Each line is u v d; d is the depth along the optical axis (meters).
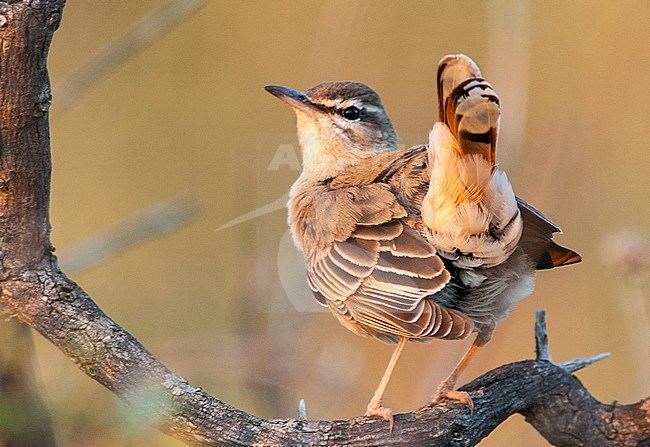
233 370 10.65
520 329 15.45
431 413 7.55
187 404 6.34
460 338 7.43
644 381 9.12
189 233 14.91
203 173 16.09
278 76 16.72
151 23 9.24
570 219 16.45
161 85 16.41
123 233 9.16
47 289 6.16
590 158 16.92
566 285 15.82
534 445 10.86
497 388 7.96
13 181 6.03
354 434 7.18
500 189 7.28
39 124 6.04
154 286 14.33
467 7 17.83
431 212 7.52
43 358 8.99
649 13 17.77
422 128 17.41
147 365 6.27
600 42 17.78
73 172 15.55
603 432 8.16
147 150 16.08
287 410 11.19
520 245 8.03
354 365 12.62
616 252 9.28
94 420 5.64
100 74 9.20
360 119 10.02
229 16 16.89
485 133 7.14
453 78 7.16
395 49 17.73
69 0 15.43
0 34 5.80
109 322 6.29
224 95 16.64
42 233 6.18
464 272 8.04
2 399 5.73
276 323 12.02
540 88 17.67
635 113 17.33
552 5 17.94
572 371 8.48
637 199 16.75
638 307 9.15
